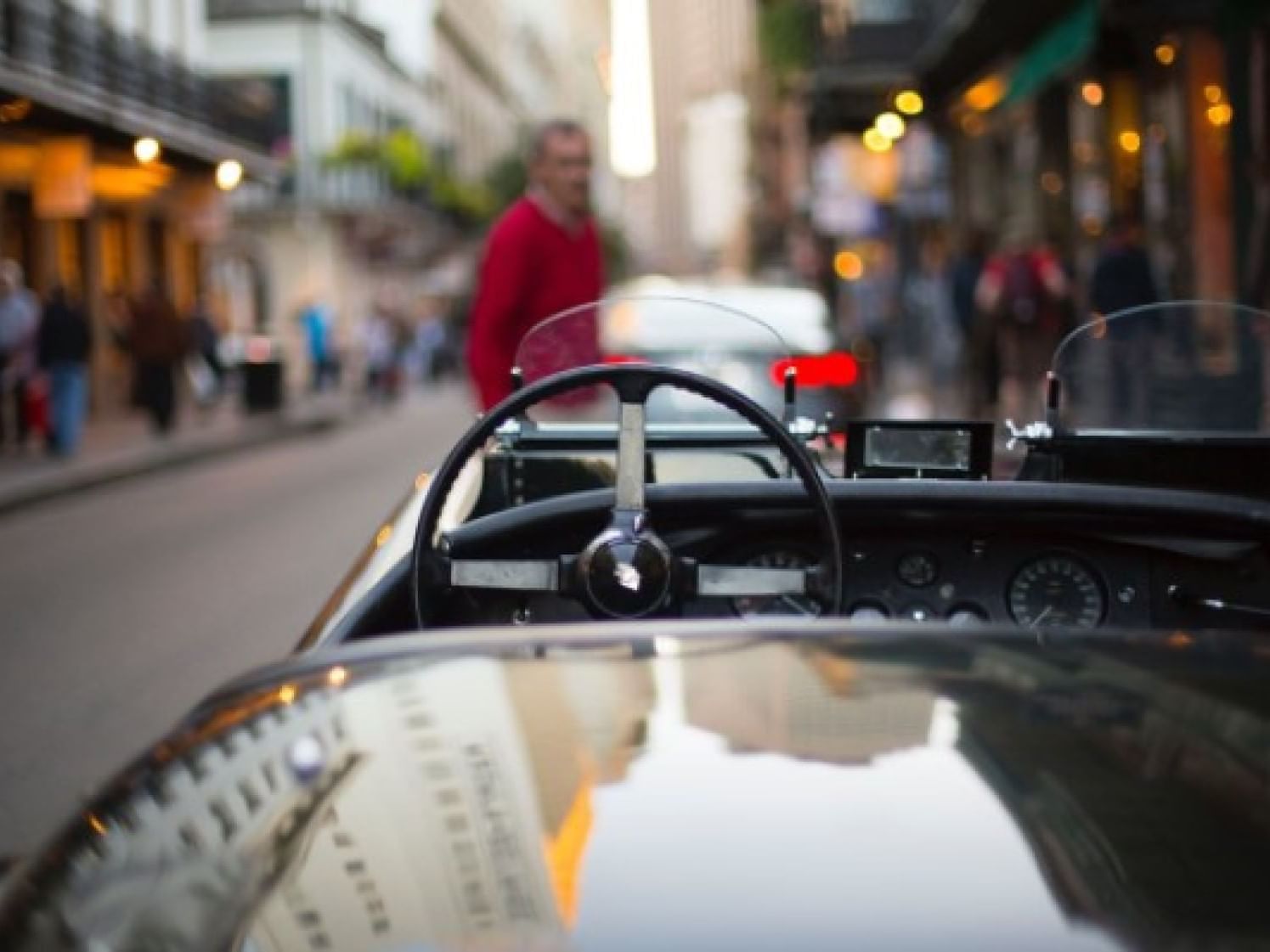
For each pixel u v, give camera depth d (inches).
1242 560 139.4
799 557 140.6
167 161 1309.1
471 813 64.2
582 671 78.3
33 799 258.5
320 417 1301.7
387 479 767.7
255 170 1501.0
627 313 228.7
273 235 2308.1
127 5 1443.2
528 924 56.6
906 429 147.5
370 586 131.3
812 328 506.3
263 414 1315.2
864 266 1718.8
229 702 82.4
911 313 1334.9
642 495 116.1
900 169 1366.9
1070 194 1000.9
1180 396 160.9
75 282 1333.7
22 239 1221.7
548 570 117.2
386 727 73.4
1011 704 71.9
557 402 183.5
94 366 1328.7
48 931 63.1
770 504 136.9
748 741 68.6
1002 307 844.0
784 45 1665.8
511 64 4419.3
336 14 2349.9
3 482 755.4
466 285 2539.4
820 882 57.9
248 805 69.0
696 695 74.1
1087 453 154.8
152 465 877.2
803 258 1579.7
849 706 71.9
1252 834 60.4
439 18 3169.3
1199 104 719.1
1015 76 1026.1
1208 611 139.9
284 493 726.5
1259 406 161.2
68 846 71.1
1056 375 159.6
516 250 267.6
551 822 62.6
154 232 1526.8
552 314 271.0
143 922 61.9
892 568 140.6
